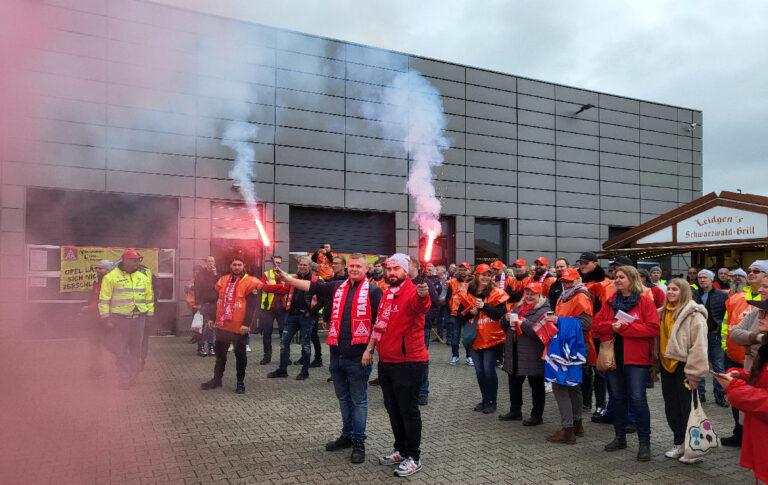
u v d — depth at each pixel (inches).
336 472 174.7
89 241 483.8
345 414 197.9
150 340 491.2
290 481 166.2
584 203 765.9
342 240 617.6
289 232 585.9
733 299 247.8
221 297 291.1
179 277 519.8
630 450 201.9
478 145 689.6
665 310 197.2
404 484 165.5
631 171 806.5
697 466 184.9
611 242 602.5
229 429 220.8
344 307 193.9
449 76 671.8
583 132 768.3
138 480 164.7
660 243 562.6
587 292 218.4
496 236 711.7
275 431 219.1
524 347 231.1
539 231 729.0
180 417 237.8
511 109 713.0
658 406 276.1
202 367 360.2
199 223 527.8
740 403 130.3
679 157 848.9
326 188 594.2
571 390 218.8
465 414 255.3
